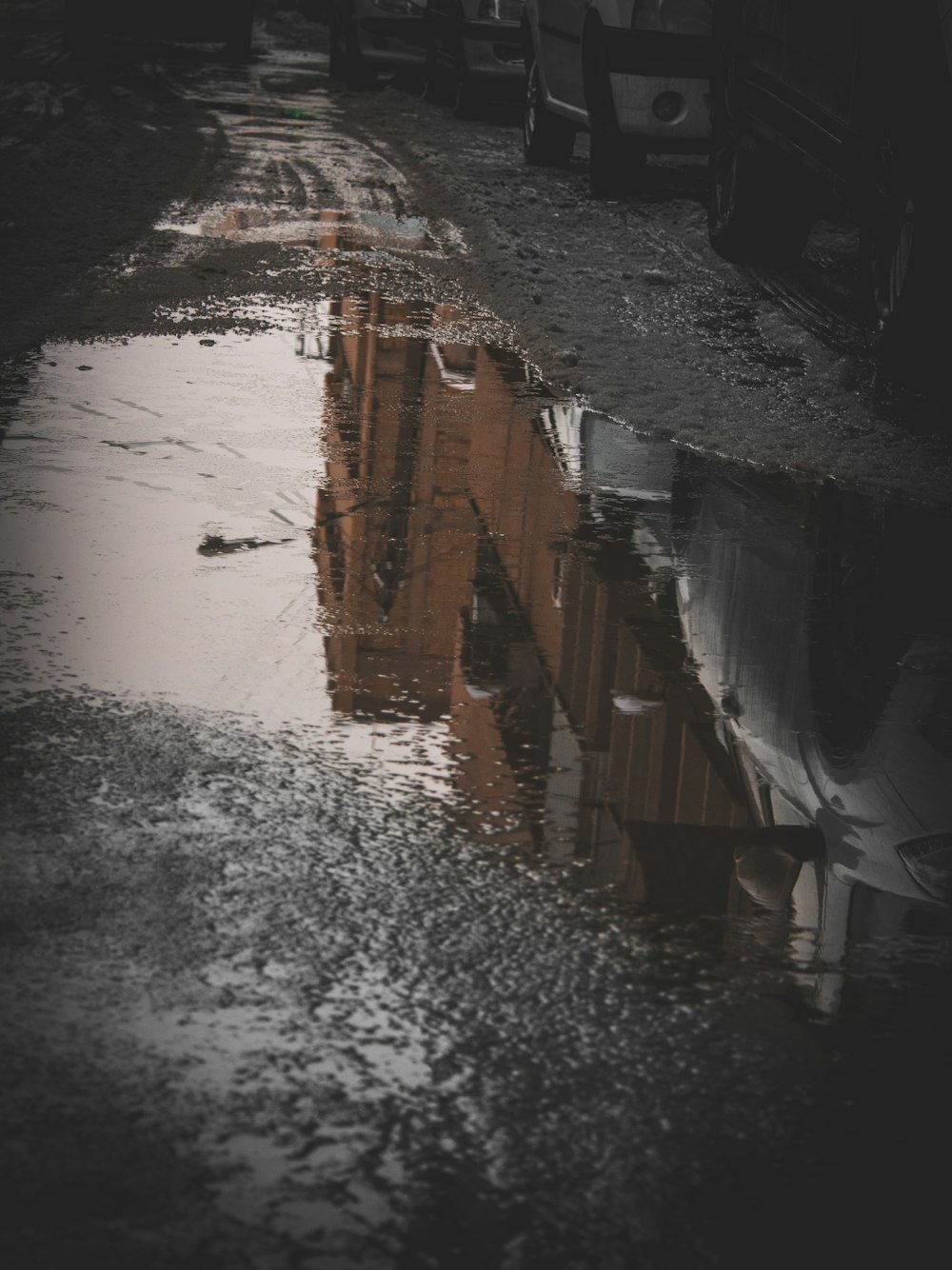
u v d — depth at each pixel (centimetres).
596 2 1283
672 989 307
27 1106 260
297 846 349
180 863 338
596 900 337
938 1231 249
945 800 401
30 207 1181
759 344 901
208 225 1169
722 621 509
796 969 318
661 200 1332
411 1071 276
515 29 1836
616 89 1252
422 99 2103
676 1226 245
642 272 1065
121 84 2027
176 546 536
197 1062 274
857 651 495
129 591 492
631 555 567
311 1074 273
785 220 1089
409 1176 251
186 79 2184
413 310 948
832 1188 256
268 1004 292
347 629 475
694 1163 259
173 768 379
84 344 818
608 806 379
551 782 390
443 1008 295
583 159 1608
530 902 335
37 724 398
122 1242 233
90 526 550
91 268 993
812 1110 275
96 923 313
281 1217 240
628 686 452
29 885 325
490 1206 246
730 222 1091
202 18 2542
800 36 960
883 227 835
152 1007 288
